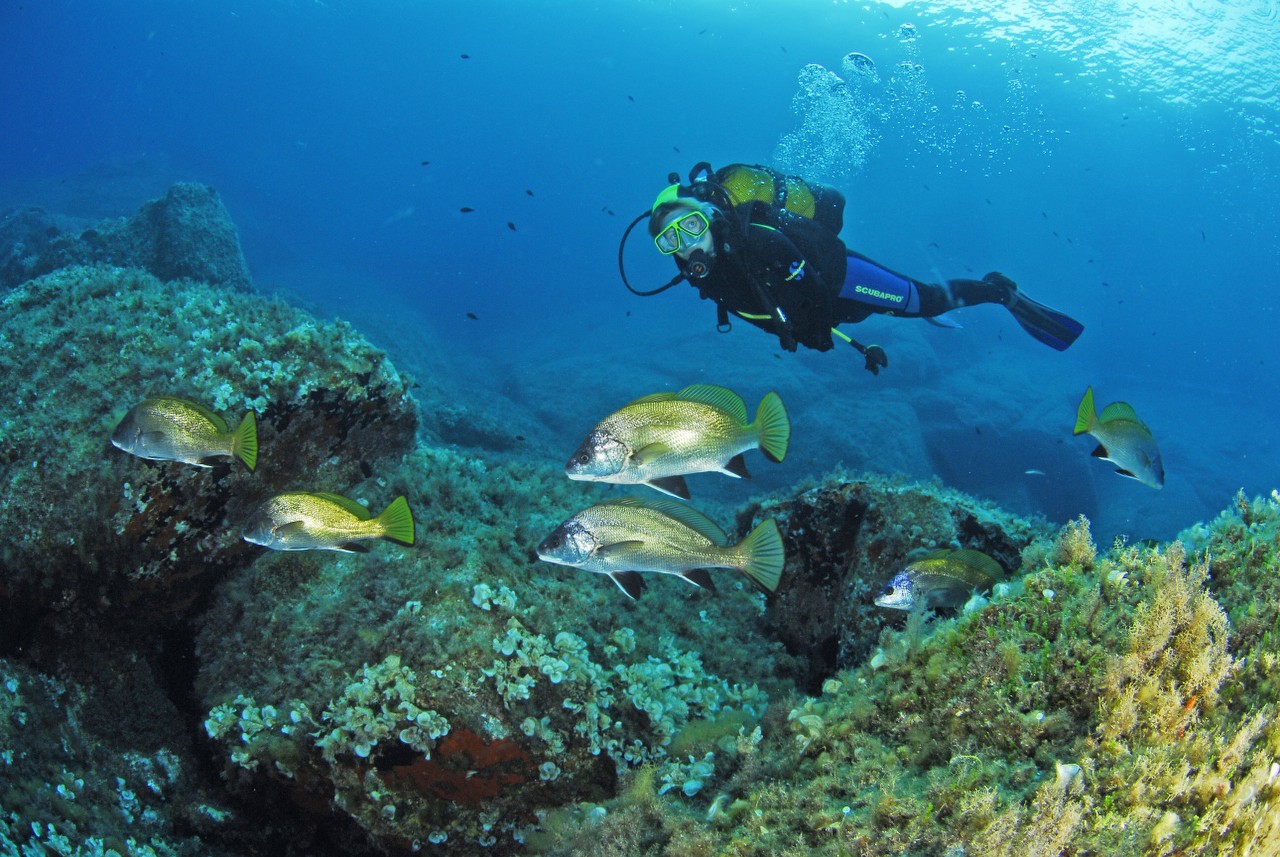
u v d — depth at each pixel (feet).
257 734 11.25
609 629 13.02
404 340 72.59
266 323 14.62
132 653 13.19
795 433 58.49
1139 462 11.54
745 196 17.11
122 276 15.26
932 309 19.77
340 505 10.34
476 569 12.71
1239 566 9.18
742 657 14.51
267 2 263.70
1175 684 7.30
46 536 12.00
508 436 45.24
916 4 137.08
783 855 7.16
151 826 11.25
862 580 14.82
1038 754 7.30
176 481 12.51
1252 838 6.24
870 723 8.77
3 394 13.04
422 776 10.91
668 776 10.57
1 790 9.49
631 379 70.08
